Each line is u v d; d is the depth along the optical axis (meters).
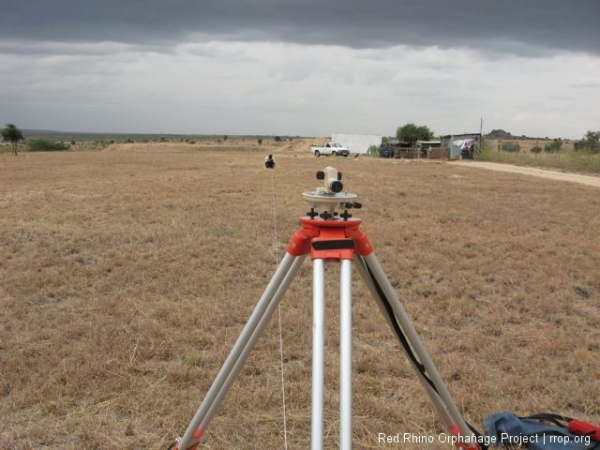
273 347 4.31
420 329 4.80
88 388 3.57
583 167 29.17
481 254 7.83
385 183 19.11
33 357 4.11
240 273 6.70
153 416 3.26
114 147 78.88
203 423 2.29
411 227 9.77
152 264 6.94
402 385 3.66
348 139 63.31
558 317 5.21
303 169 26.38
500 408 3.36
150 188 16.09
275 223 9.53
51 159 37.12
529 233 9.45
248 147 78.75
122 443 2.97
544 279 6.40
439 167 30.88
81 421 3.20
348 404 1.49
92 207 11.94
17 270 6.76
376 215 11.39
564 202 13.90
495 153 40.56
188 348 4.29
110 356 4.09
